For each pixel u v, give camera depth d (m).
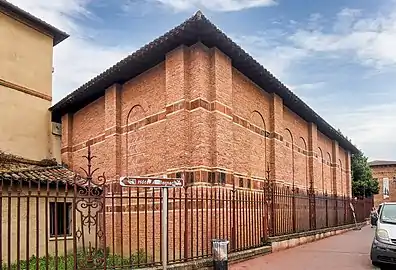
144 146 14.82
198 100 12.73
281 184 17.64
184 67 13.05
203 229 11.66
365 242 17.44
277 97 18.00
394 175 55.94
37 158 18.94
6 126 17.84
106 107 16.69
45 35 19.98
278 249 14.28
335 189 26.77
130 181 8.02
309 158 22.36
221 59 13.48
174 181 8.55
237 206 12.80
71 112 19.75
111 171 15.96
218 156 12.80
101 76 15.73
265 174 16.69
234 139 14.50
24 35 18.98
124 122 16.02
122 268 8.94
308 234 17.41
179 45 13.22
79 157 18.78
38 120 19.25
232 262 11.52
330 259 12.59
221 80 13.36
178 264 9.64
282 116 18.33
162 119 14.11
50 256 13.94
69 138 19.55
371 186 39.91
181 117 12.85
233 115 14.56
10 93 18.16
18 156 18.14
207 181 12.45
